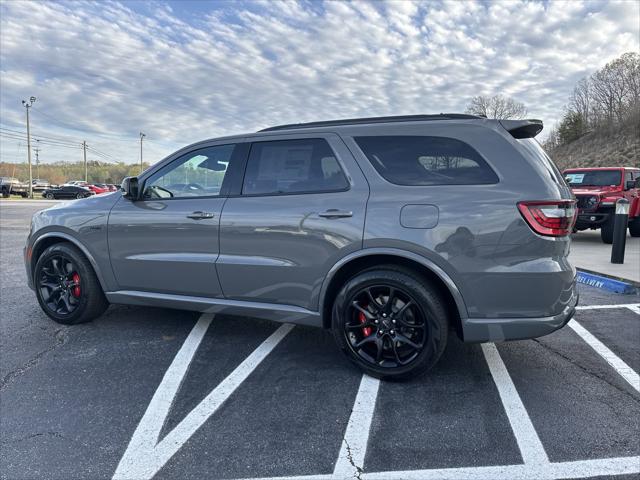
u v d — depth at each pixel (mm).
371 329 3102
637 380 3088
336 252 3025
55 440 2412
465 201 2779
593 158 57938
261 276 3287
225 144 3535
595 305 4918
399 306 2990
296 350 3617
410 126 3041
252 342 3779
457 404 2768
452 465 2197
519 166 2768
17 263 7516
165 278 3646
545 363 3363
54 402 2805
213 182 3525
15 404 2781
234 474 2141
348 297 3055
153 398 2855
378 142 3084
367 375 3141
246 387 3000
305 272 3146
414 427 2523
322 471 2162
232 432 2486
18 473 2143
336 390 2953
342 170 3117
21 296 5238
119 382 3068
